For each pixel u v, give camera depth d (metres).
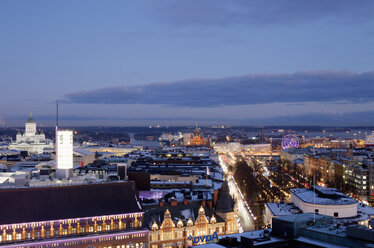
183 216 199.50
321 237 146.12
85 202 184.12
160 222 192.75
